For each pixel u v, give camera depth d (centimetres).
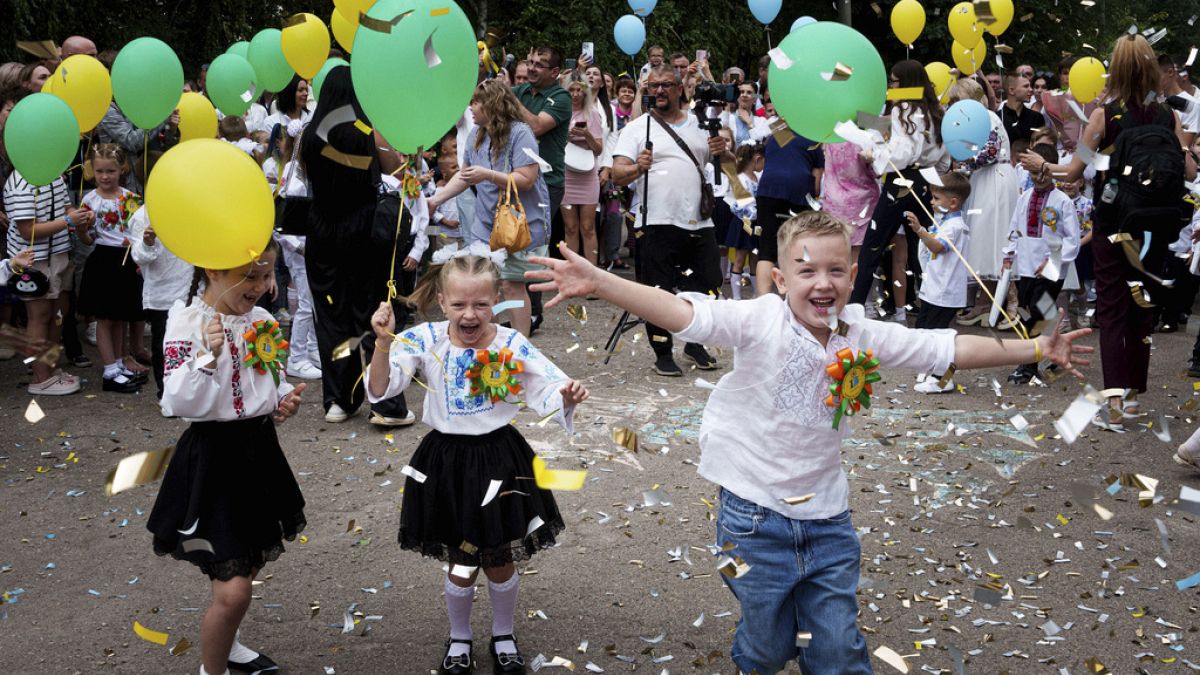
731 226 1069
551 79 896
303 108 802
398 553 485
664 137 775
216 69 766
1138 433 652
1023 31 2330
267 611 430
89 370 817
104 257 738
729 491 326
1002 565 467
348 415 687
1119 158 630
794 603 329
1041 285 824
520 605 434
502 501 376
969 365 321
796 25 888
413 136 423
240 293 356
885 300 1017
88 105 634
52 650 400
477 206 767
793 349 316
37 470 595
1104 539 495
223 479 353
